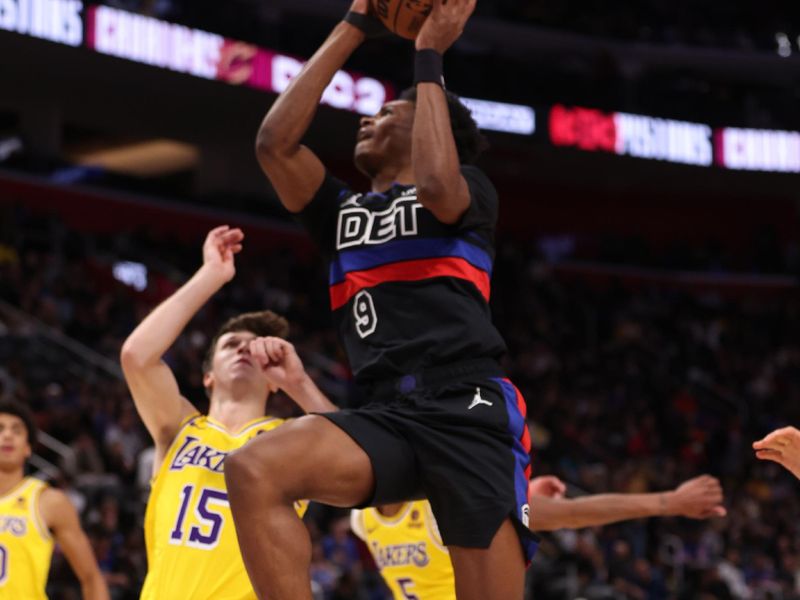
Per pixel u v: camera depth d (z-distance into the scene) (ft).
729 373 115.75
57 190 101.09
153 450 54.08
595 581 59.88
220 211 110.93
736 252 137.59
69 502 27.78
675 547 75.31
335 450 13.23
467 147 17.30
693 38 133.69
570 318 116.98
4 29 82.79
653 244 136.46
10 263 80.59
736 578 71.31
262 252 111.65
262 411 22.33
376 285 14.96
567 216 134.00
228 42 97.71
